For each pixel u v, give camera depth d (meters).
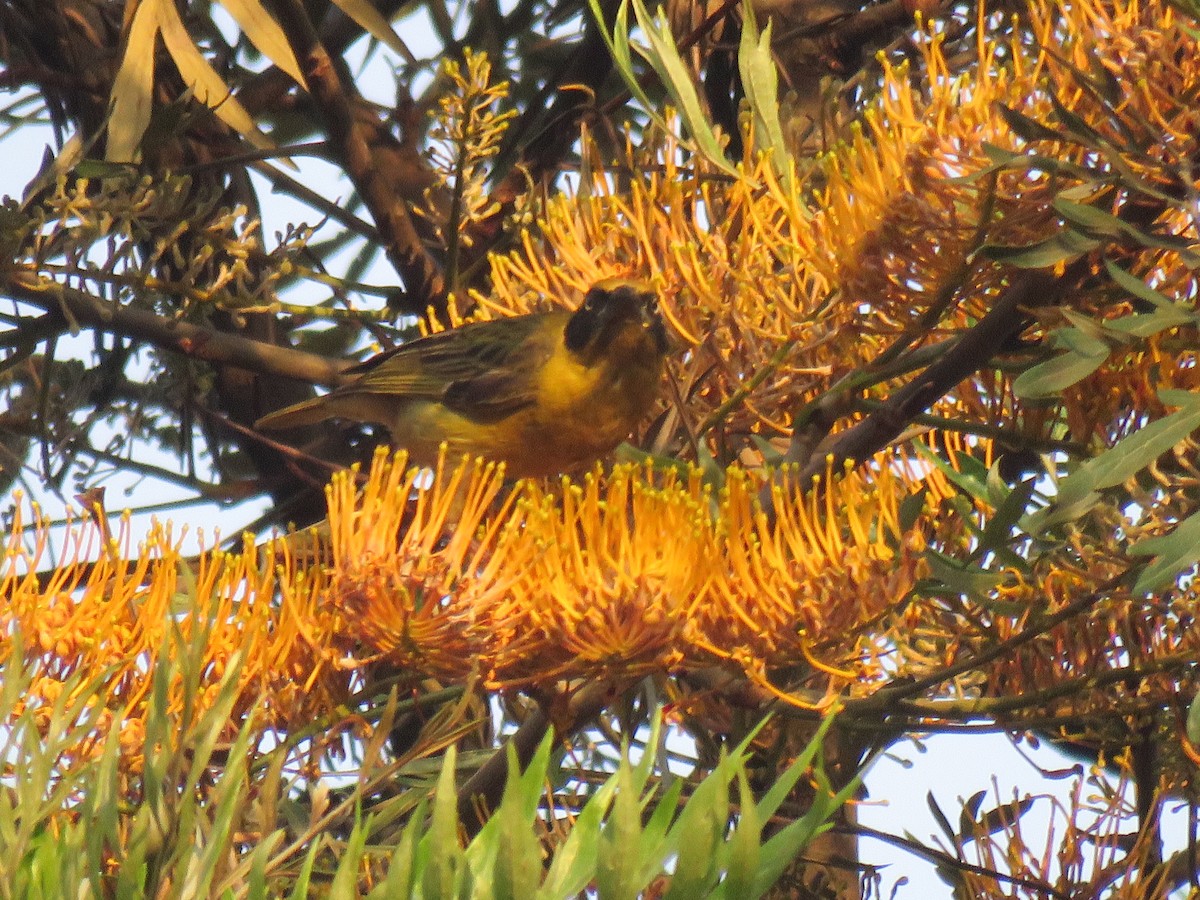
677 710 6.89
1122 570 7.41
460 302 11.89
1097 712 8.35
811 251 7.83
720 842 3.72
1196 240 6.56
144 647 6.32
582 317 10.07
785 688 8.17
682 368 9.28
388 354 11.77
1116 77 7.09
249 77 14.77
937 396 7.74
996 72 8.12
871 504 6.70
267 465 13.62
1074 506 6.27
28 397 12.23
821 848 10.01
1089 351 6.19
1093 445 8.01
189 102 12.88
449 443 10.95
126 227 9.93
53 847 4.15
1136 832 9.05
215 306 10.69
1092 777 8.94
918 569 6.51
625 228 9.42
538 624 6.39
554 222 9.48
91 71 13.16
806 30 11.95
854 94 11.73
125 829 5.32
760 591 6.38
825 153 9.14
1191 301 7.31
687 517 6.36
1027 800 9.27
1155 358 7.72
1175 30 7.00
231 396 13.80
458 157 10.33
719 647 6.48
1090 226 6.39
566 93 13.41
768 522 7.51
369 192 12.57
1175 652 8.15
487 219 12.47
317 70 12.31
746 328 8.52
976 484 7.87
